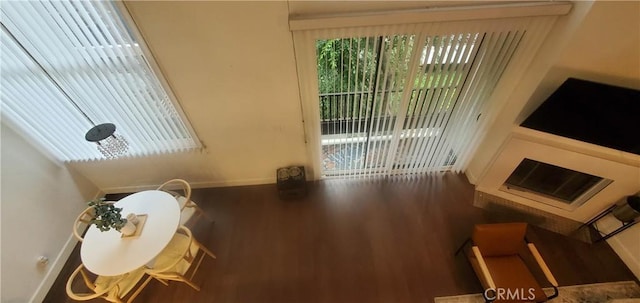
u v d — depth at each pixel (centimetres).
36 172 251
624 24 163
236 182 322
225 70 215
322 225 286
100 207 187
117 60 203
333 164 309
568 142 212
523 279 204
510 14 181
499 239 211
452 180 318
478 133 275
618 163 202
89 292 251
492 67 223
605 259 244
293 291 242
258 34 194
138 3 173
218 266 260
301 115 253
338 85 228
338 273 250
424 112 252
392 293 236
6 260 224
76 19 180
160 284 248
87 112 235
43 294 247
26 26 180
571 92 187
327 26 183
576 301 224
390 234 275
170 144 273
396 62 212
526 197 279
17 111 222
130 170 299
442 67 220
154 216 216
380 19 180
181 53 202
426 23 187
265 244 274
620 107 180
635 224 225
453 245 263
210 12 181
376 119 257
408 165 315
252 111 247
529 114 225
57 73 205
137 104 234
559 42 188
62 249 269
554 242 257
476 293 232
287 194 304
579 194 251
